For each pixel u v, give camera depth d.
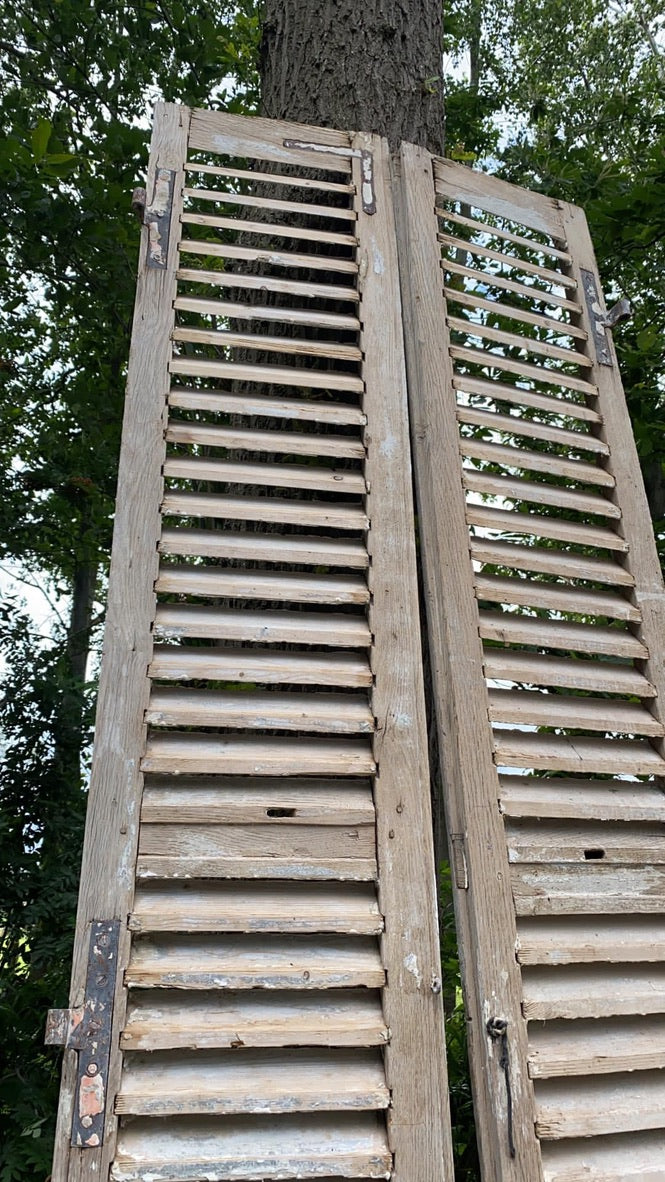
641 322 3.13
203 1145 0.92
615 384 1.61
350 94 1.89
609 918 1.18
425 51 1.99
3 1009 2.38
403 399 1.38
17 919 2.92
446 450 1.37
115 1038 0.93
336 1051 1.01
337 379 1.38
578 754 1.26
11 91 3.20
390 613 1.23
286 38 2.01
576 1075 1.05
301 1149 0.94
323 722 1.13
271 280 1.40
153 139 1.42
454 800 1.16
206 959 1.00
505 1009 1.05
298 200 1.77
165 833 1.03
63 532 4.34
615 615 1.39
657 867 1.22
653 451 2.71
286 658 1.18
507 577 1.36
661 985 1.16
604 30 6.64
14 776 3.50
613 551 1.49
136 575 1.15
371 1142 0.96
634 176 3.08
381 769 1.13
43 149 2.34
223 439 1.26
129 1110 0.91
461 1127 1.64
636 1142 1.06
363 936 1.06
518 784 1.21
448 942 1.92
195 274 1.35
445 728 1.20
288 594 1.20
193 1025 0.96
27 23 3.46
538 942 1.11
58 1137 0.89
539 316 1.61
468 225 1.58
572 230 1.71
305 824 1.08
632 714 1.34
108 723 1.06
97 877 0.99
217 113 1.48
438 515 1.32
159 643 1.16
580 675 1.32
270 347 1.35
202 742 1.10
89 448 3.91
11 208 2.58
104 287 2.96
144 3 3.80
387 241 1.49
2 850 3.11
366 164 1.54
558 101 5.90
